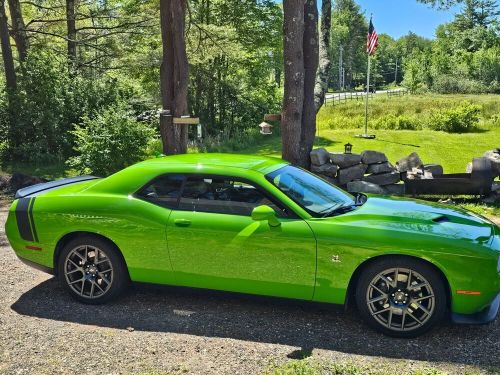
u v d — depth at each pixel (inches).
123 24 941.2
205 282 171.2
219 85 1160.2
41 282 208.7
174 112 417.1
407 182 362.0
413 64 2753.4
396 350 145.8
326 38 459.8
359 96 2258.9
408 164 383.2
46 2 1019.3
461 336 155.7
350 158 366.3
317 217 163.2
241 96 1202.6
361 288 157.1
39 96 653.9
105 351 144.6
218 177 173.9
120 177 184.2
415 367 134.2
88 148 522.0
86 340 152.3
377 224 157.5
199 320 168.9
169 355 142.3
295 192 172.2
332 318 170.2
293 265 159.9
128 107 617.9
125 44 953.5
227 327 162.9
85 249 182.5
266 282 163.9
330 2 455.5
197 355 142.3
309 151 373.7
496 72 2491.4
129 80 944.9
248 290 167.5
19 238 189.5
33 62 672.4
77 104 686.5
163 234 171.3
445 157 754.2
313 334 157.3
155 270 175.2
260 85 1352.1
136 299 188.7
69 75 736.3
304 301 163.2
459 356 141.6
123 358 140.4
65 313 175.2
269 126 372.5
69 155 672.4
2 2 680.4
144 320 168.9
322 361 137.7
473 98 1825.8
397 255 152.6
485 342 151.1
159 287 178.5
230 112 1186.0
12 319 169.2
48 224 183.6
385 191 366.0
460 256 146.9
